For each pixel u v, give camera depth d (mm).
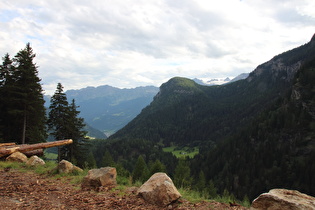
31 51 28062
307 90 135875
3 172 11086
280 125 127125
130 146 156125
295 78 154500
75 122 35125
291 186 87500
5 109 25844
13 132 27688
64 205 6637
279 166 101562
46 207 6422
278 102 155750
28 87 25750
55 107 32406
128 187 8719
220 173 113438
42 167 12523
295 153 106250
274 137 121062
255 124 142000
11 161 13914
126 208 6395
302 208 4656
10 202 6746
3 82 26094
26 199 7113
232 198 7824
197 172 125562
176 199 6773
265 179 95750
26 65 26062
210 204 6703
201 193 8258
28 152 17125
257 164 105688
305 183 85188
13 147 15367
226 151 130875
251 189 93000
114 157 138875
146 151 150250
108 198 7273
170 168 123312
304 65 156500
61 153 33375
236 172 109125
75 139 34125
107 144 157375
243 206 6625
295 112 128000
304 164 93562
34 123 28922
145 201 6965
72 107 36344
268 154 109750
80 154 34719
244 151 120688
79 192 7961
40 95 27141
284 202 4914
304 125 117750
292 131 118062
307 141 108562
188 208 6359
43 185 8883
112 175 9023
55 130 33031
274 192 5570
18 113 24922
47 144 17469
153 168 40625
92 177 8711
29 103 25250
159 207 6504
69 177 10305
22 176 10398
